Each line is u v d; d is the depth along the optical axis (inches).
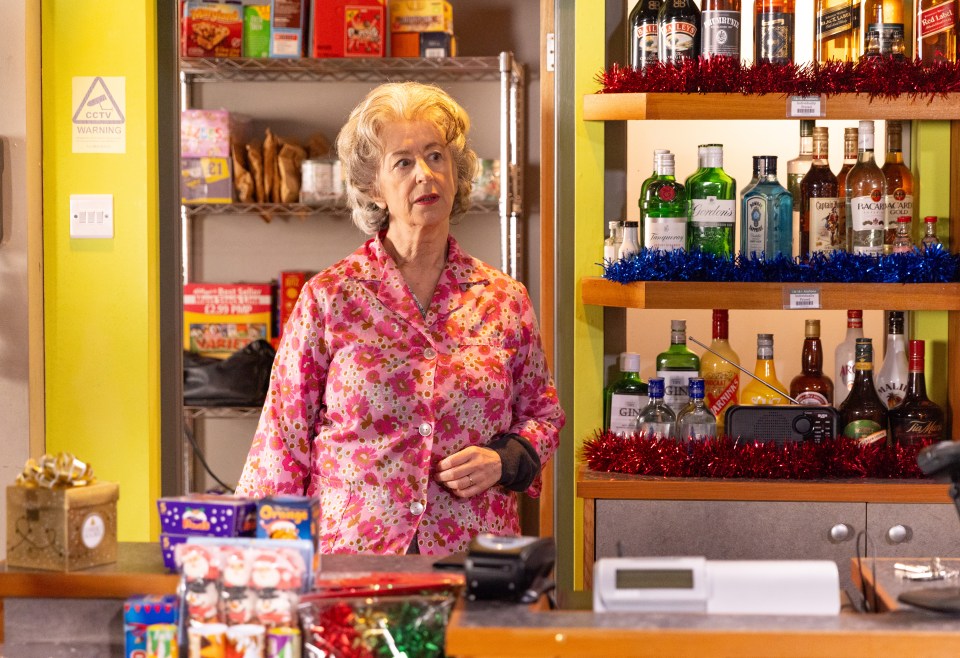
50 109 110.8
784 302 93.7
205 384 154.4
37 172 110.2
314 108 167.9
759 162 98.9
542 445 80.2
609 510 94.0
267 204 155.0
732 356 104.3
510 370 80.7
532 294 167.2
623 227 101.3
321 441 77.5
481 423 77.9
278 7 153.4
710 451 95.8
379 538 74.4
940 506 92.0
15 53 107.3
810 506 92.7
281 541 53.0
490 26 165.8
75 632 56.1
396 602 52.3
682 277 94.1
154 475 113.5
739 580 50.0
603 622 48.3
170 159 113.1
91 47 110.3
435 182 77.9
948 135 106.3
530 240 167.0
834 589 49.9
